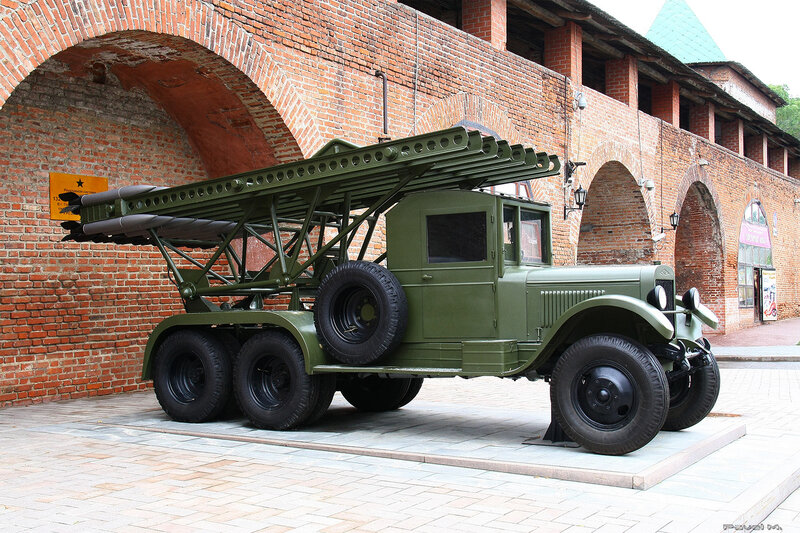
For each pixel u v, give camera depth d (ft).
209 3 29.37
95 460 18.95
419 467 18.15
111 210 25.95
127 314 33.17
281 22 32.37
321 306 22.00
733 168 84.94
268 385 23.48
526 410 26.63
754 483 16.55
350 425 23.67
